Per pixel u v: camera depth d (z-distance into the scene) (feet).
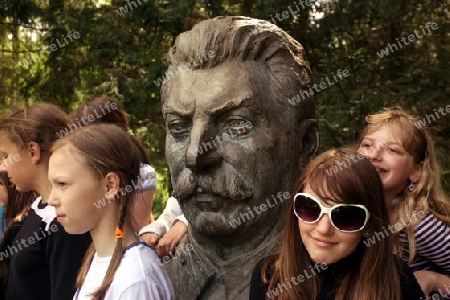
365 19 19.07
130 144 6.02
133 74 20.06
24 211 8.46
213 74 7.04
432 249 6.99
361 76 19.27
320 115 17.61
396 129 7.30
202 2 18.44
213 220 7.02
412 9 18.62
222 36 7.11
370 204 5.42
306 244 5.63
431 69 18.33
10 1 19.33
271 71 7.25
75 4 20.43
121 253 5.65
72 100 21.61
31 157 7.26
